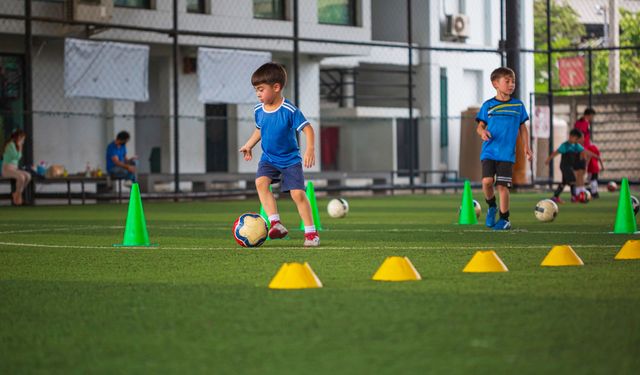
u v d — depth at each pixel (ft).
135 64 76.28
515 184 96.27
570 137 71.10
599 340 15.28
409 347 14.87
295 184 32.78
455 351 14.53
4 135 89.92
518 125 41.70
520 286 21.31
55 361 14.46
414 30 126.52
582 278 22.72
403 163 130.62
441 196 88.89
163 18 96.17
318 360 14.07
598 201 74.95
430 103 126.62
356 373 13.24
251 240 32.71
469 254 29.53
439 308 18.34
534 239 35.55
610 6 151.33
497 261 24.29
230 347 15.14
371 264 26.66
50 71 93.56
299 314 17.88
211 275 24.56
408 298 19.57
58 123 94.48
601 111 129.80
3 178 72.84
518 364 13.64
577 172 72.49
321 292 20.52
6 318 18.21
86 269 26.37
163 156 102.47
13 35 89.20
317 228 42.75
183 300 20.07
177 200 81.20
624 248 27.45
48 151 93.86
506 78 41.37
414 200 79.92
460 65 130.82
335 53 109.29
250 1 102.94
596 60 199.00
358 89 129.39
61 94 94.32
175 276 24.44
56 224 49.11
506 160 41.57
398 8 125.90
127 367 13.92
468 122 125.29
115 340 15.93
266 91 32.35
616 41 151.12
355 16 111.65
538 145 121.90
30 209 67.46
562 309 18.19
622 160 129.29
